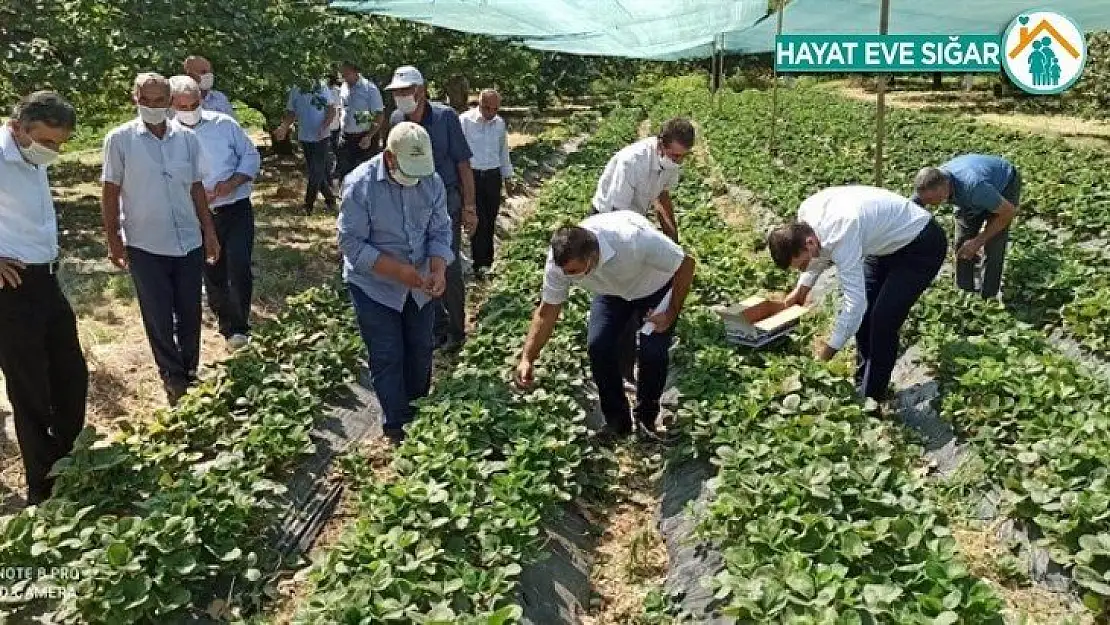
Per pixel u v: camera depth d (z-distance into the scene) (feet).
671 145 26.37
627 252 20.95
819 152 68.49
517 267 36.99
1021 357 24.72
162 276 24.08
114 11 35.45
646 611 17.62
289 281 36.40
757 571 15.94
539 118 118.62
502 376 25.39
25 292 18.66
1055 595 17.11
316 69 40.55
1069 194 44.98
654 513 21.53
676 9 45.57
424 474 19.03
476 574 16.17
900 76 169.99
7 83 35.99
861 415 22.30
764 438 20.52
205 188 26.53
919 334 28.37
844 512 17.90
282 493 20.01
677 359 27.86
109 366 27.37
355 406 26.22
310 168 47.52
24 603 15.94
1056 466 18.95
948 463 22.31
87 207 49.70
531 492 18.94
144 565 16.53
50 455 19.95
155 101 22.76
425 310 22.88
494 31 48.34
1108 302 28.22
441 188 22.43
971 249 28.94
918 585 15.24
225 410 22.98
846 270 22.08
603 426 25.27
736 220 51.31
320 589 16.40
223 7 37.60
